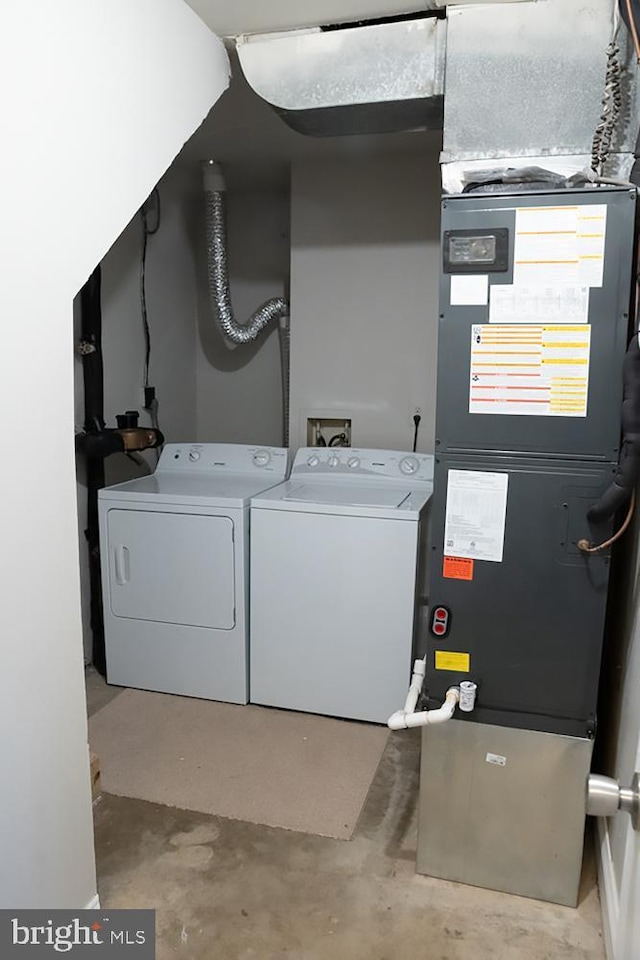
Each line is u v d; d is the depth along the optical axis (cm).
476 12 163
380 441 340
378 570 250
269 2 171
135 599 279
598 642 160
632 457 145
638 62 136
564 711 165
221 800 214
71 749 152
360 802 213
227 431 406
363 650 256
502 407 158
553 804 169
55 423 140
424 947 160
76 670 151
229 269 396
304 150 312
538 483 159
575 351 152
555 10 158
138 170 159
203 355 403
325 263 333
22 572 133
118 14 147
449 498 165
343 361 338
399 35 179
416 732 255
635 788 118
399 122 203
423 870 182
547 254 151
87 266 145
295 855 190
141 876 181
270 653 268
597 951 159
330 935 163
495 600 166
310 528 255
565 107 161
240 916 168
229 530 262
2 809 132
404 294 324
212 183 337
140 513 272
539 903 174
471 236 154
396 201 319
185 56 175
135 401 339
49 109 130
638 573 158
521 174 156
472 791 174
